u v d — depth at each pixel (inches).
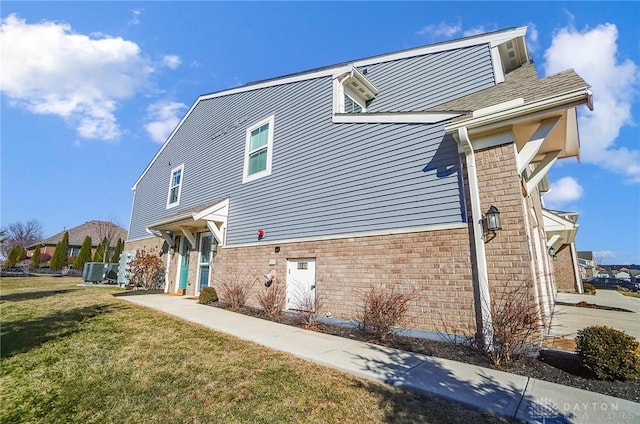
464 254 200.4
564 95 161.2
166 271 519.5
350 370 153.7
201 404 119.9
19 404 119.0
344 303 257.1
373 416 111.1
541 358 165.5
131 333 221.6
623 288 1194.6
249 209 378.9
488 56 267.0
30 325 238.8
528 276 171.6
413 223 229.5
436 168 225.3
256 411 114.7
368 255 250.1
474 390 129.7
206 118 512.7
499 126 189.6
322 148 310.0
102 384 137.1
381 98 335.6
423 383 136.6
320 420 108.6
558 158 262.2
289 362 167.6
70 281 739.4
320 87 330.6
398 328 216.7
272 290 318.0
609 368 138.8
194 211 378.9
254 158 395.9
